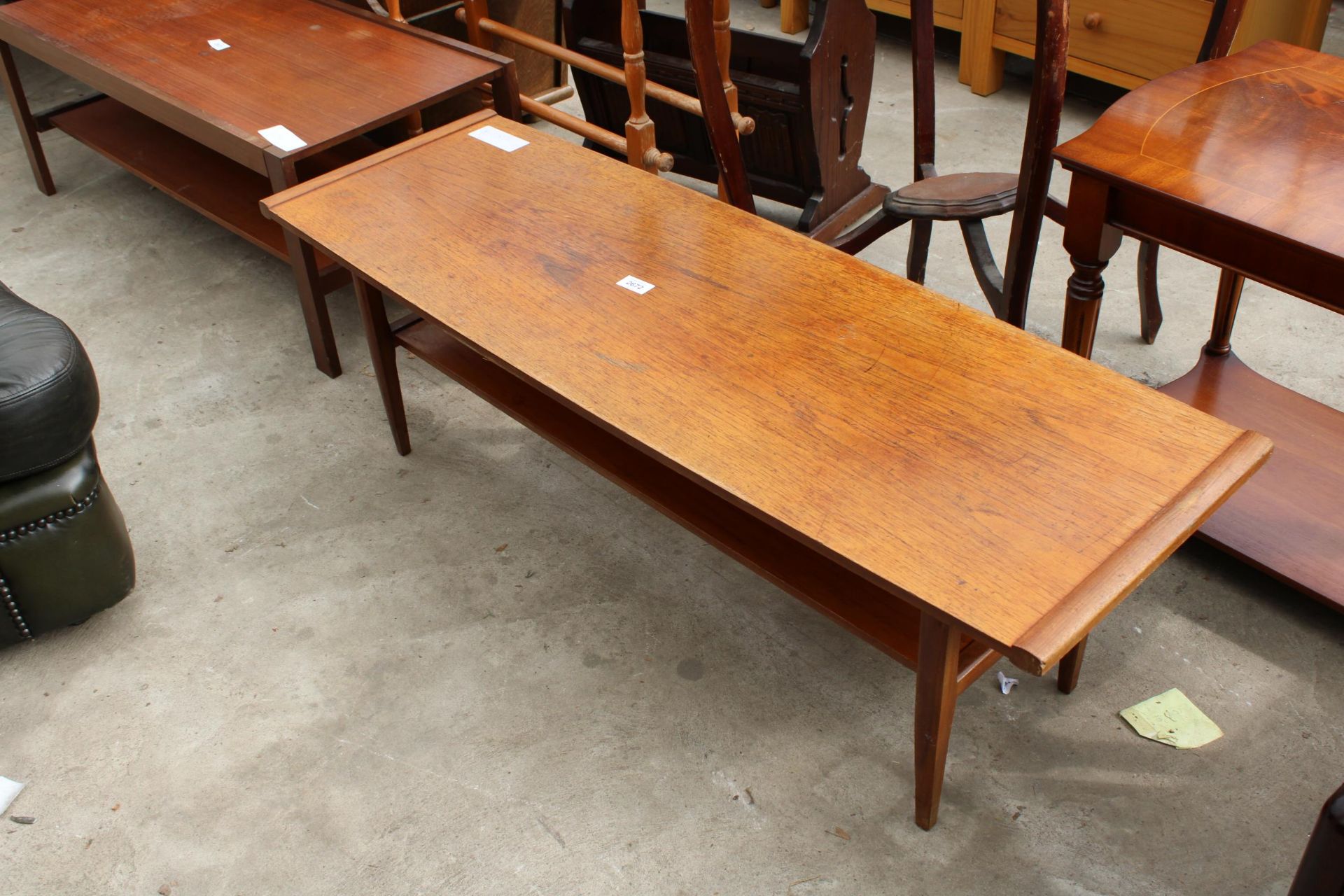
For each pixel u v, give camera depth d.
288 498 2.44
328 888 1.72
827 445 1.58
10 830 1.82
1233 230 1.70
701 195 2.20
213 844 1.79
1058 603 1.32
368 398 2.73
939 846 1.74
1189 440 1.54
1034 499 1.47
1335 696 1.95
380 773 1.88
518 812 1.81
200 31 3.13
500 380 2.21
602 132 3.16
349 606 2.19
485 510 2.40
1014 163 3.58
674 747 1.90
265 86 2.80
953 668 1.51
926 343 1.77
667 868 1.72
